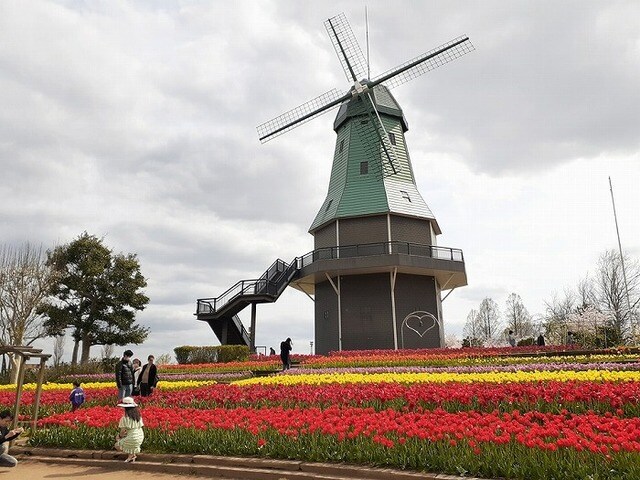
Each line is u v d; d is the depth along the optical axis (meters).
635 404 8.52
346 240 32.34
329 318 32.31
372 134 34.62
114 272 35.03
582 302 49.09
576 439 6.05
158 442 8.16
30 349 10.12
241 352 28.92
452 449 6.35
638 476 5.04
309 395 11.30
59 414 11.11
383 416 8.50
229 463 7.13
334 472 6.42
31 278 28.75
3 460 7.65
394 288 31.09
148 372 14.54
